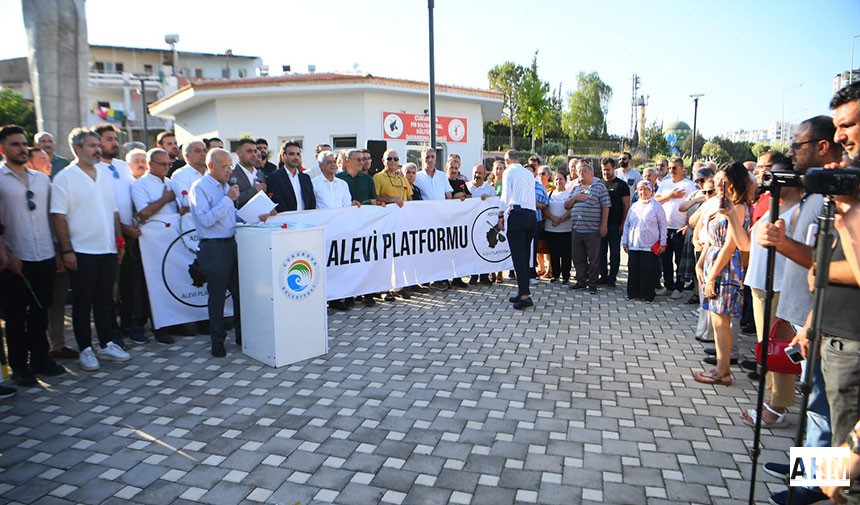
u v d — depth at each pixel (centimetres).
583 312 703
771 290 261
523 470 333
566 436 376
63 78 718
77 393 452
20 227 461
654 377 483
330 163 704
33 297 473
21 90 4416
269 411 415
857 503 202
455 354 540
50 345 529
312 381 473
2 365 476
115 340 540
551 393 448
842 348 242
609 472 331
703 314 562
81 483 324
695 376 474
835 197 228
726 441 370
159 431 386
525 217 708
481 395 443
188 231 597
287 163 679
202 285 609
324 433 380
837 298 243
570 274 961
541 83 4156
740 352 557
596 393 448
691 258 765
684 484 319
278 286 497
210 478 327
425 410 416
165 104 2064
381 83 1728
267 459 347
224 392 451
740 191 429
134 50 5003
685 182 848
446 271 834
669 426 391
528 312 702
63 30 712
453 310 711
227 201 512
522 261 717
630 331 619
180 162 718
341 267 707
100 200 498
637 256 766
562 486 317
